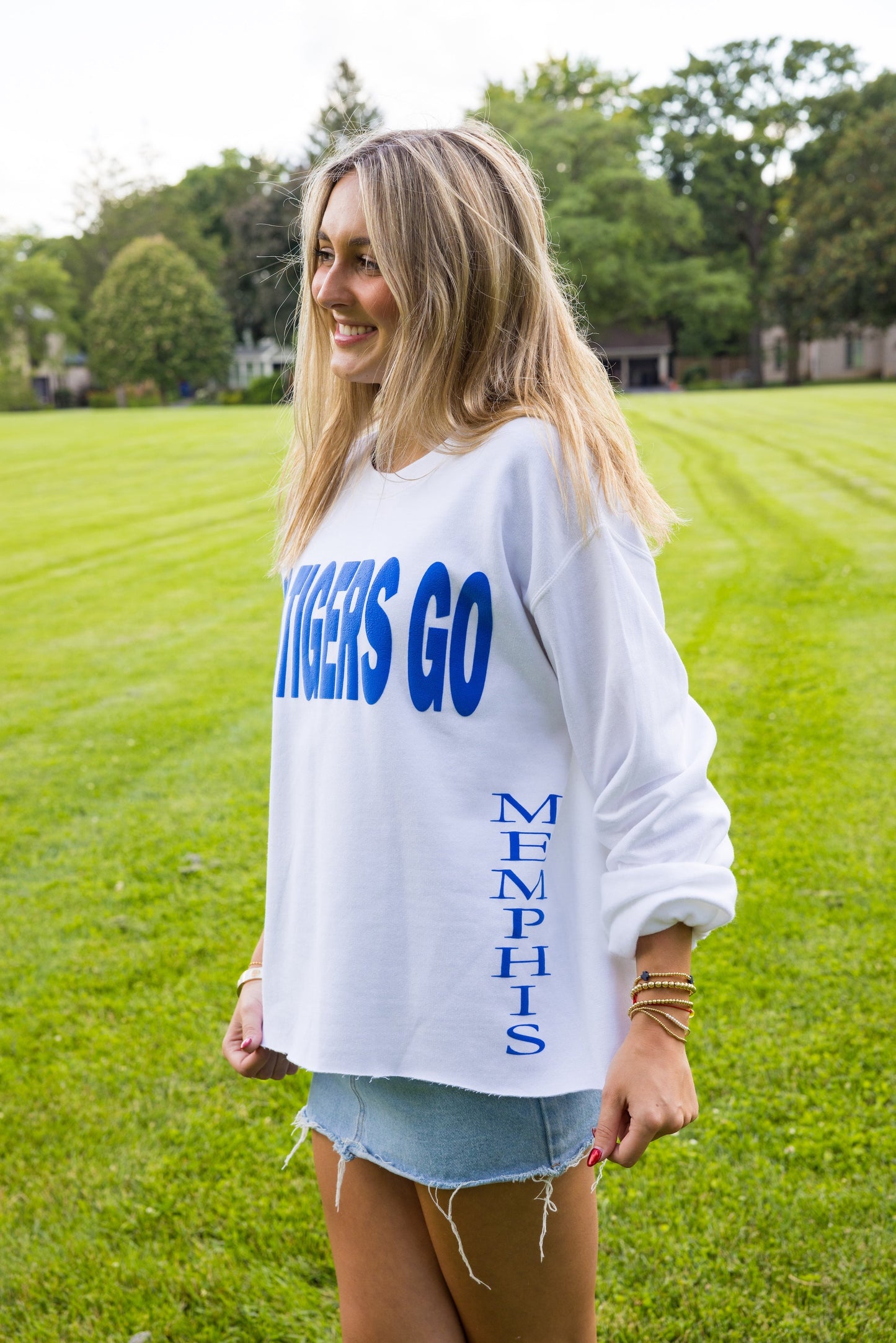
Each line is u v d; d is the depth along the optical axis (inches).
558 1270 47.4
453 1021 43.7
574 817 45.3
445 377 45.2
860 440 751.7
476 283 44.9
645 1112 40.6
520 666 43.8
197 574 446.3
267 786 206.1
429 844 43.4
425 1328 48.5
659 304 2159.2
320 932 46.3
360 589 45.4
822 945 132.5
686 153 2269.9
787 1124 100.8
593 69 2349.9
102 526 571.5
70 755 231.5
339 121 1903.3
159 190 2647.6
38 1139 105.1
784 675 252.4
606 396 46.2
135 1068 116.8
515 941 43.8
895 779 185.6
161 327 2262.6
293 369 58.2
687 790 41.9
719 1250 85.7
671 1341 77.8
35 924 152.9
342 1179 49.4
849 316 1882.4
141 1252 89.5
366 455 50.8
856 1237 86.1
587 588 42.5
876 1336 76.8
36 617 376.8
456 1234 46.6
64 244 2682.1
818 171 2130.9
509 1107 45.1
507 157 47.1
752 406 1124.5
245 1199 95.0
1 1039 123.3
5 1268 88.3
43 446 957.2
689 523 47.1
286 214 2175.2
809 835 165.2
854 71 2203.5
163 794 204.8
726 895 40.9
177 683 289.1
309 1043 47.3
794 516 472.7
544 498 42.2
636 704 41.9
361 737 44.7
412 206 44.7
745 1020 118.0
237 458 839.1
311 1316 81.8
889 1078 106.7
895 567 358.6
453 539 43.2
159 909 155.4
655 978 41.8
